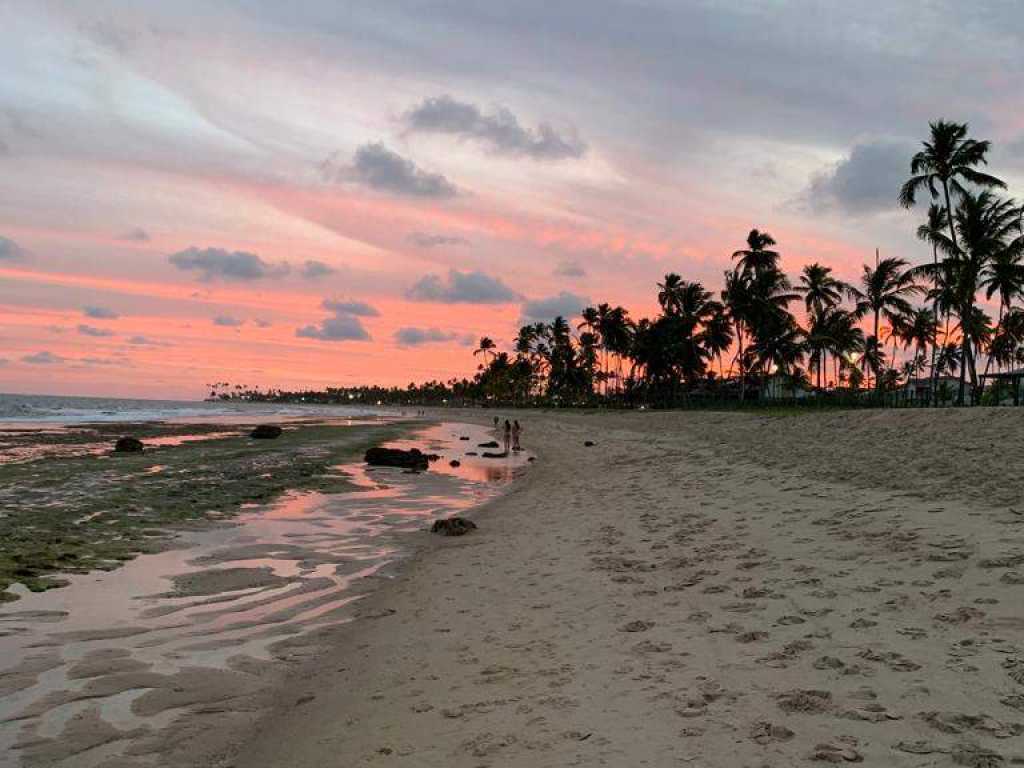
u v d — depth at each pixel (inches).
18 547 465.4
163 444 1551.4
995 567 295.0
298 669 267.7
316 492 808.9
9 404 5497.1
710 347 3560.5
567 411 4301.2
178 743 204.8
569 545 474.6
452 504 746.8
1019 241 1750.7
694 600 313.4
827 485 572.7
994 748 156.9
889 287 2340.1
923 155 1815.9
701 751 170.7
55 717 222.5
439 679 246.8
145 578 404.2
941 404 2423.7
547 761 174.6
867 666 213.3
